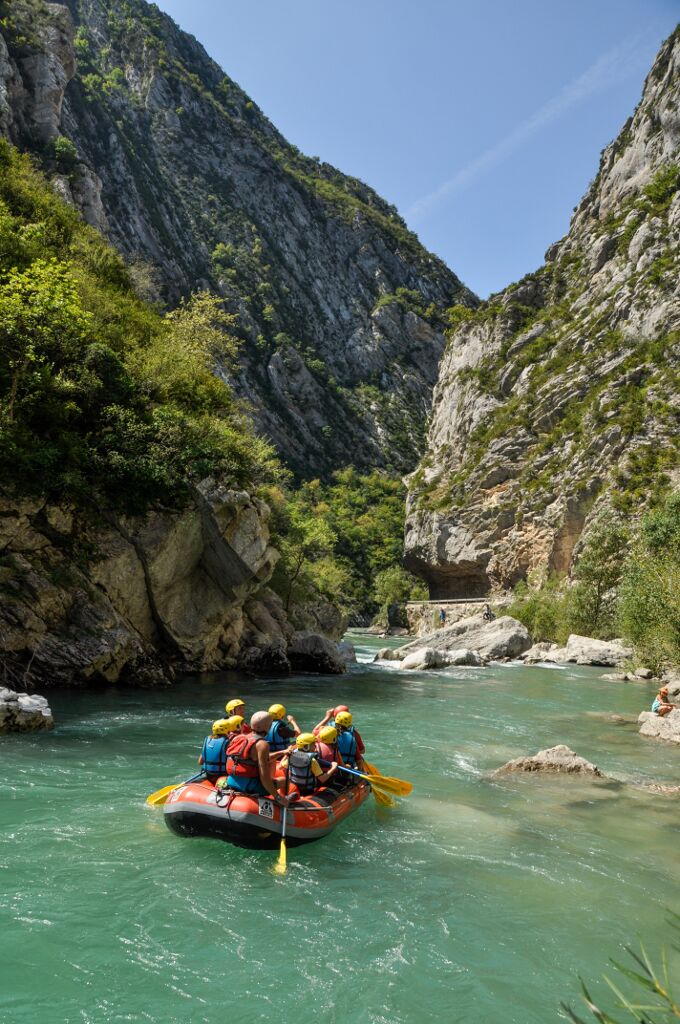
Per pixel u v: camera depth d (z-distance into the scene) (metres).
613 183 83.88
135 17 178.50
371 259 168.12
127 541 19.84
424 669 30.11
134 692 17.92
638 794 9.75
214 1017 4.25
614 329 66.94
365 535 110.50
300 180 174.88
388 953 5.12
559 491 60.25
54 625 17.50
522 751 12.62
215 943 5.15
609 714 17.27
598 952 5.27
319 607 35.38
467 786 10.05
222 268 138.75
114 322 26.38
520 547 62.59
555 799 9.43
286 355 135.88
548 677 27.25
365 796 8.97
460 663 32.19
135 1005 4.33
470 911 5.90
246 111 193.00
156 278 104.31
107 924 5.36
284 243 158.62
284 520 33.09
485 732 14.52
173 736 12.42
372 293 163.88
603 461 56.06
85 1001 4.35
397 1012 4.39
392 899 6.08
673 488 49.12
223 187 157.38
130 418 20.64
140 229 121.38
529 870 6.87
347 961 4.98
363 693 20.50
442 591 76.81
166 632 21.50
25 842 6.95
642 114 84.56
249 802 6.95
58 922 5.35
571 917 5.85
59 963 4.77
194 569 22.34
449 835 7.88
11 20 68.62
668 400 55.06
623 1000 2.10
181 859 6.71
